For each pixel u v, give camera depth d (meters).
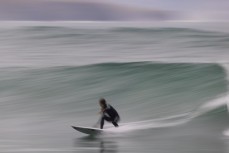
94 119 58.12
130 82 72.25
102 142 46.22
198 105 60.72
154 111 60.69
